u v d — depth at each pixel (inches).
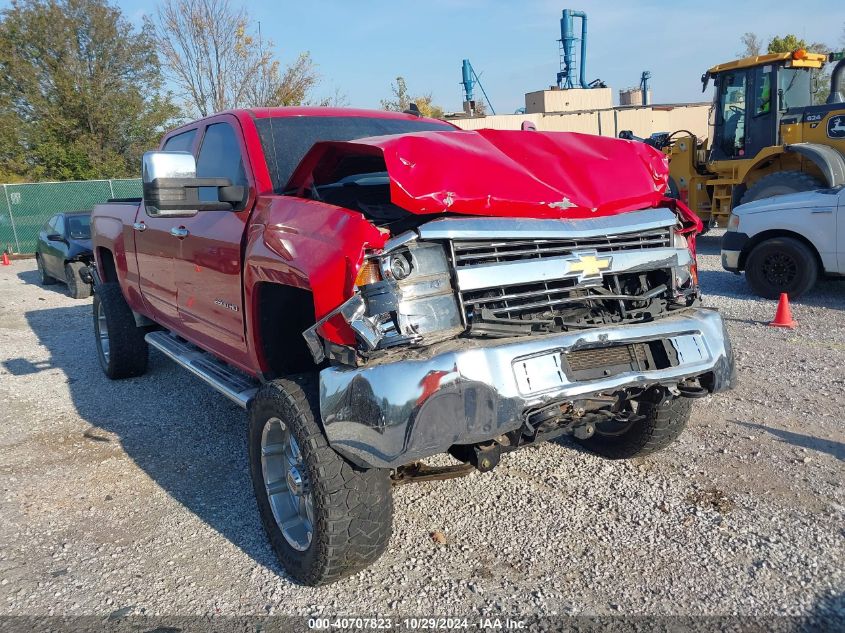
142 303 229.5
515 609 118.0
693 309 139.4
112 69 1374.3
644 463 169.5
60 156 1293.1
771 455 170.1
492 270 116.9
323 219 119.7
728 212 537.6
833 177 413.7
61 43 1301.7
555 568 129.3
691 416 197.3
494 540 139.9
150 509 161.9
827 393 211.3
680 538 136.6
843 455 168.9
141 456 193.0
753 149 505.7
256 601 124.3
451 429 105.6
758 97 496.4
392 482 130.3
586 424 135.4
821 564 125.5
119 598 127.3
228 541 146.2
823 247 331.6
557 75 1680.6
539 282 122.4
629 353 124.9
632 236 135.3
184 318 191.0
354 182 144.6
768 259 352.2
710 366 130.0
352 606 121.2
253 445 134.9
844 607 114.1
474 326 114.2
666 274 139.9
